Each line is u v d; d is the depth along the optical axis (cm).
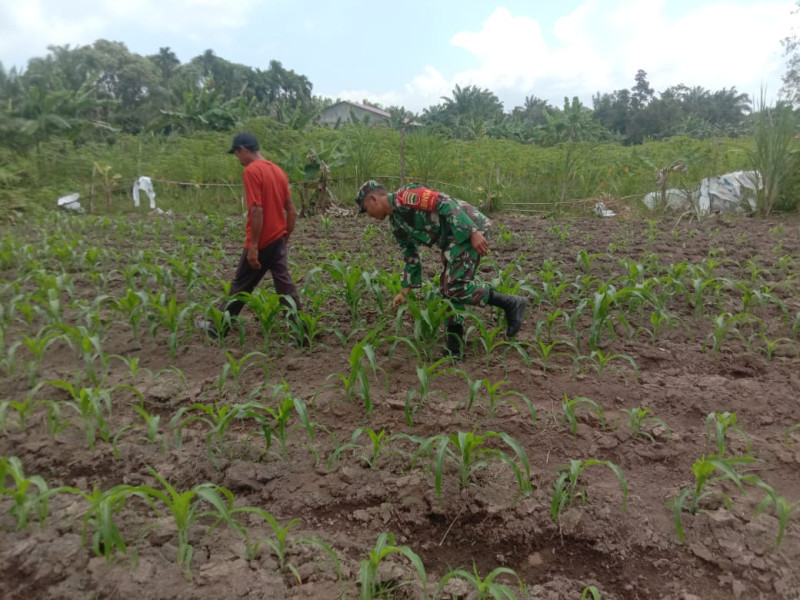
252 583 215
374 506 266
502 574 231
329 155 1235
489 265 683
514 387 371
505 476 281
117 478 284
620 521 248
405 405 314
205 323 450
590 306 510
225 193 1390
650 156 1555
